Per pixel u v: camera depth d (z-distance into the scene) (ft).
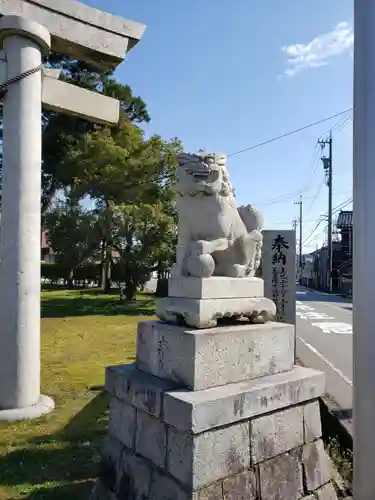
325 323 51.03
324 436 15.85
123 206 54.60
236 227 10.98
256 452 9.04
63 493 11.73
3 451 14.28
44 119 67.00
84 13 19.51
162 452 8.87
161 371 9.85
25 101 17.74
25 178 17.70
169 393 8.65
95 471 13.01
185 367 9.09
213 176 10.44
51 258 109.70
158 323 10.43
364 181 7.77
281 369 10.52
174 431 8.59
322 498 10.18
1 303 17.52
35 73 18.07
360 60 7.91
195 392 8.71
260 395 9.12
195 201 10.62
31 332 17.83
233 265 10.79
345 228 119.24
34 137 18.06
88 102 20.45
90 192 57.67
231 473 8.56
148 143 57.93
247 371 9.75
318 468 10.27
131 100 70.64
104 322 44.37
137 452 9.64
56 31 18.85
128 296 61.26
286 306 24.44
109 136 56.90
